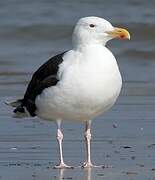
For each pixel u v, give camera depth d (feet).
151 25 108.37
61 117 46.55
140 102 67.21
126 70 85.76
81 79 44.65
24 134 55.01
